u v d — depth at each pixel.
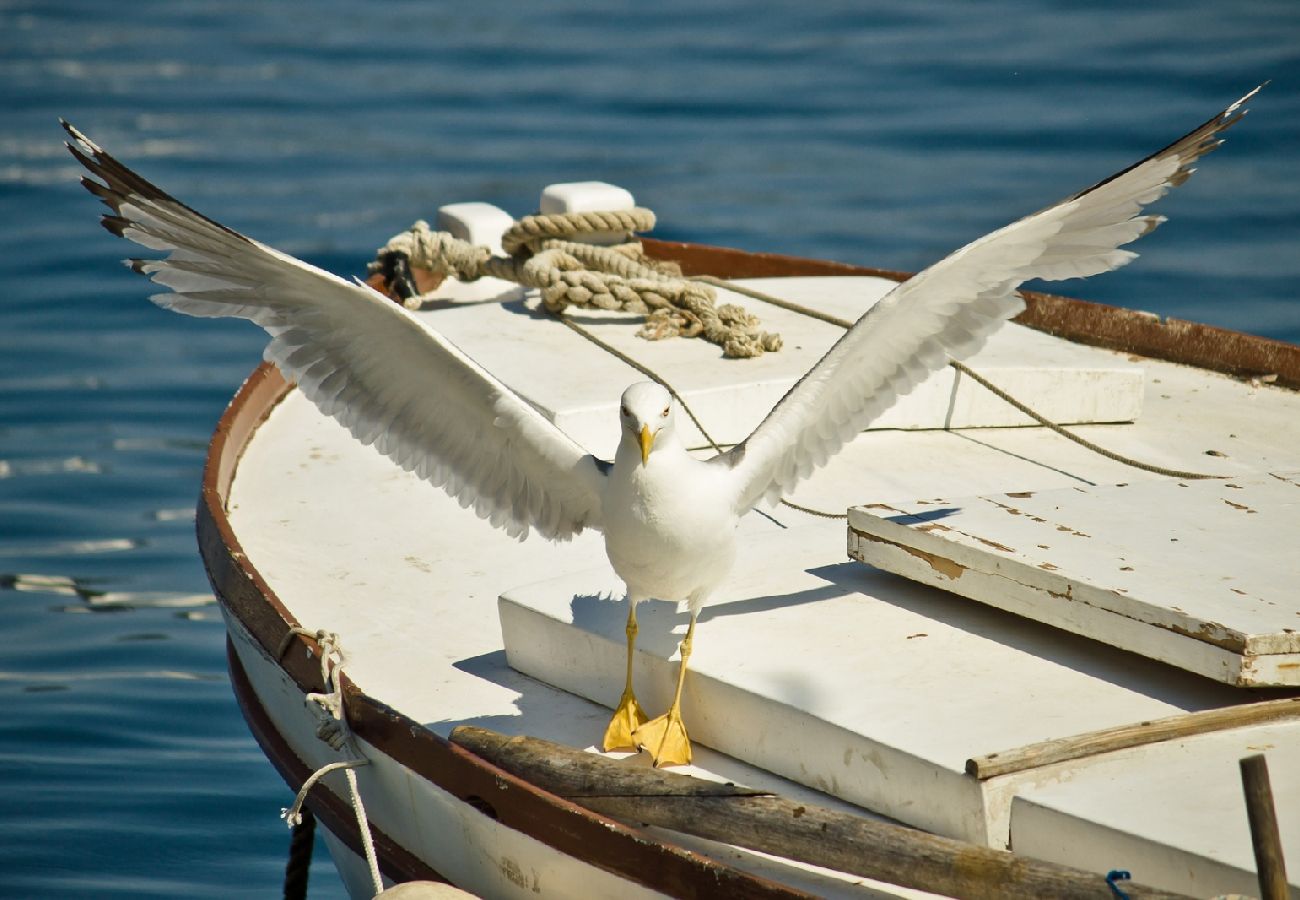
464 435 8.84
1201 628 7.57
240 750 12.78
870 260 24.47
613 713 8.92
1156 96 30.88
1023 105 31.03
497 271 14.72
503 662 9.60
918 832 6.76
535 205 27.27
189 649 14.38
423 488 12.04
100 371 21.41
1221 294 22.92
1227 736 7.30
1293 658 7.46
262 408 13.27
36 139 31.41
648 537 8.09
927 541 8.83
